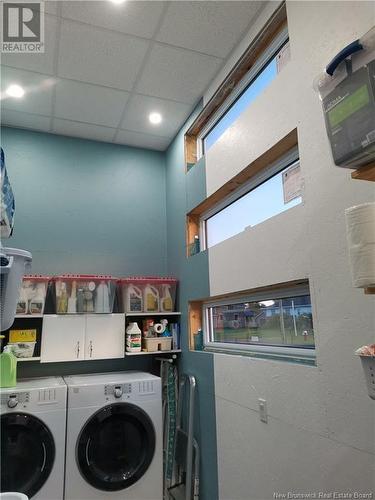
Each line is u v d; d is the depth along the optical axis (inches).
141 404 98.3
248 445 78.1
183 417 111.7
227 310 105.0
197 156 124.4
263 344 86.4
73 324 108.2
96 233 130.0
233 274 89.7
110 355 110.7
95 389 94.4
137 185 140.1
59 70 98.1
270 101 77.4
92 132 130.7
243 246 85.7
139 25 84.2
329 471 55.4
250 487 76.4
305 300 73.3
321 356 58.4
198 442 101.6
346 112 39.8
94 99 111.1
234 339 99.9
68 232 126.0
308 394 61.0
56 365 114.5
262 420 73.7
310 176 63.7
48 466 84.8
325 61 61.8
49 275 120.6
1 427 83.7
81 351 107.6
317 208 61.6
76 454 88.7
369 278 36.9
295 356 72.9
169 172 140.9
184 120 124.3
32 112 117.0
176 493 103.9
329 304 57.4
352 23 56.4
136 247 135.0
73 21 82.6
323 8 63.0
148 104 114.7
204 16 82.1
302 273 64.6
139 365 124.6
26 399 87.4
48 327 105.4
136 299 118.1
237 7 80.0
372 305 49.8
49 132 129.9
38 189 125.0
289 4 72.8
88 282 112.3
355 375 51.7
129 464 95.1
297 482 62.5
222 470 88.0
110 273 129.2
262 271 77.2
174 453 110.7
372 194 51.2
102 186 134.5
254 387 77.2
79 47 90.3
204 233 119.9
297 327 75.1
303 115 66.5
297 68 69.1
